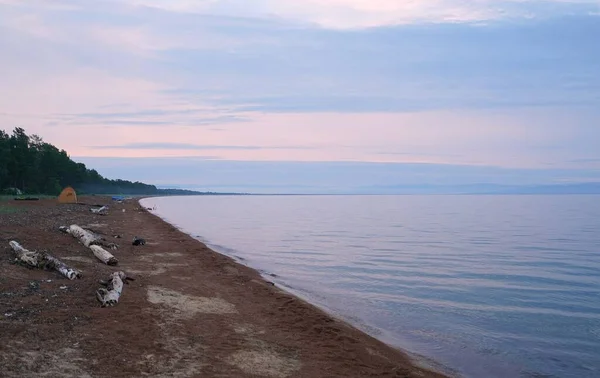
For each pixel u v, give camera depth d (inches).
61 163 3754.9
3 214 1175.0
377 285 687.7
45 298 401.7
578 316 528.1
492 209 3966.5
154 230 1288.1
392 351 397.7
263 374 309.6
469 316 524.7
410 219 2519.7
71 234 810.2
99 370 276.5
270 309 495.5
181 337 361.7
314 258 965.2
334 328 437.7
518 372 368.2
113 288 450.3
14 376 249.3
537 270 840.3
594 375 364.5
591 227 1934.1
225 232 1601.9
